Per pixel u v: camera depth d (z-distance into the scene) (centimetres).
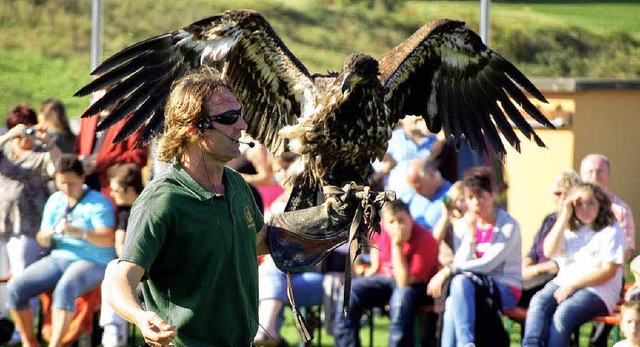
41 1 3472
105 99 775
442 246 1125
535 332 1062
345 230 667
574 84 1577
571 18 3647
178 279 590
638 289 995
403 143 1343
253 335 609
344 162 817
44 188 1213
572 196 1079
